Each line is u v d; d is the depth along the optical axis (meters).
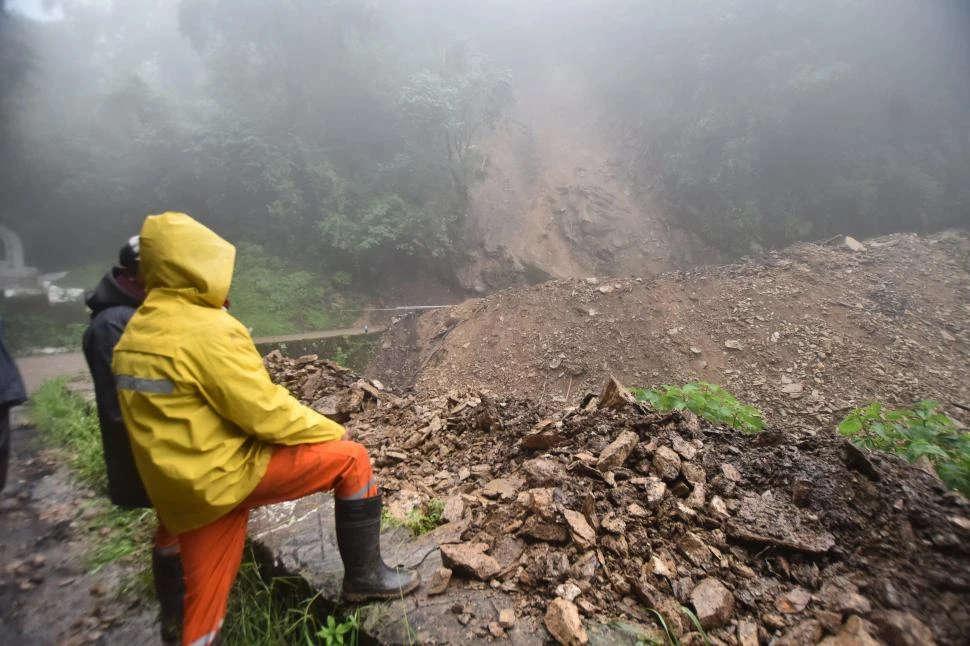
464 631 2.09
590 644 1.98
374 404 5.69
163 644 2.52
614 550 2.42
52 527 3.74
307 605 2.44
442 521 2.91
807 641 1.92
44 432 5.62
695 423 3.49
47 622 2.82
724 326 11.21
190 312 1.77
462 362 13.55
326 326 21.27
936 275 11.80
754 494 2.71
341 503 2.13
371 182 25.47
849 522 2.43
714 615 2.06
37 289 22.36
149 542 3.44
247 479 1.83
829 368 9.73
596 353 11.80
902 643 1.86
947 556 2.19
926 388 8.95
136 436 1.73
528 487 3.06
